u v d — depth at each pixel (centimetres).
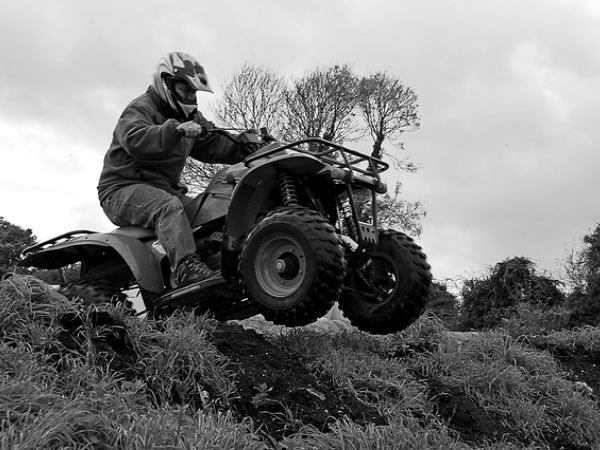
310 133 2497
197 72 607
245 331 509
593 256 1258
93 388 355
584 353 691
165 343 421
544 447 496
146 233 589
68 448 292
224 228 528
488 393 539
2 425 297
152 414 345
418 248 551
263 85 2519
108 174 605
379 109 2561
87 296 553
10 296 407
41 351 378
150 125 584
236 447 339
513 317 1022
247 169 552
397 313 544
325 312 480
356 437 385
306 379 461
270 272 494
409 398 479
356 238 543
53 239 620
